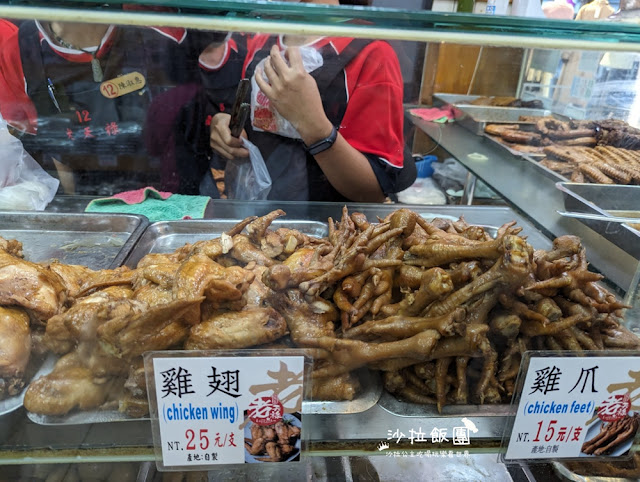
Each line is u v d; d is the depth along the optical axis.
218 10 1.03
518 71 2.53
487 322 1.07
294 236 1.35
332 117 1.82
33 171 2.07
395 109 1.85
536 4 1.84
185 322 1.01
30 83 1.88
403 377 1.12
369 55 1.68
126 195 2.07
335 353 1.04
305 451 1.07
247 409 1.00
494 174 2.86
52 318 1.06
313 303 1.07
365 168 1.89
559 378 1.01
